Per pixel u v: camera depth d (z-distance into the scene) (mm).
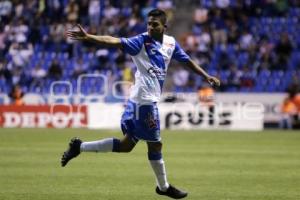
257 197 28328
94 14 90000
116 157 43469
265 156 45000
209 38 86188
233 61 83188
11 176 33969
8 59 84875
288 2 91312
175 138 59000
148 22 24828
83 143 25953
